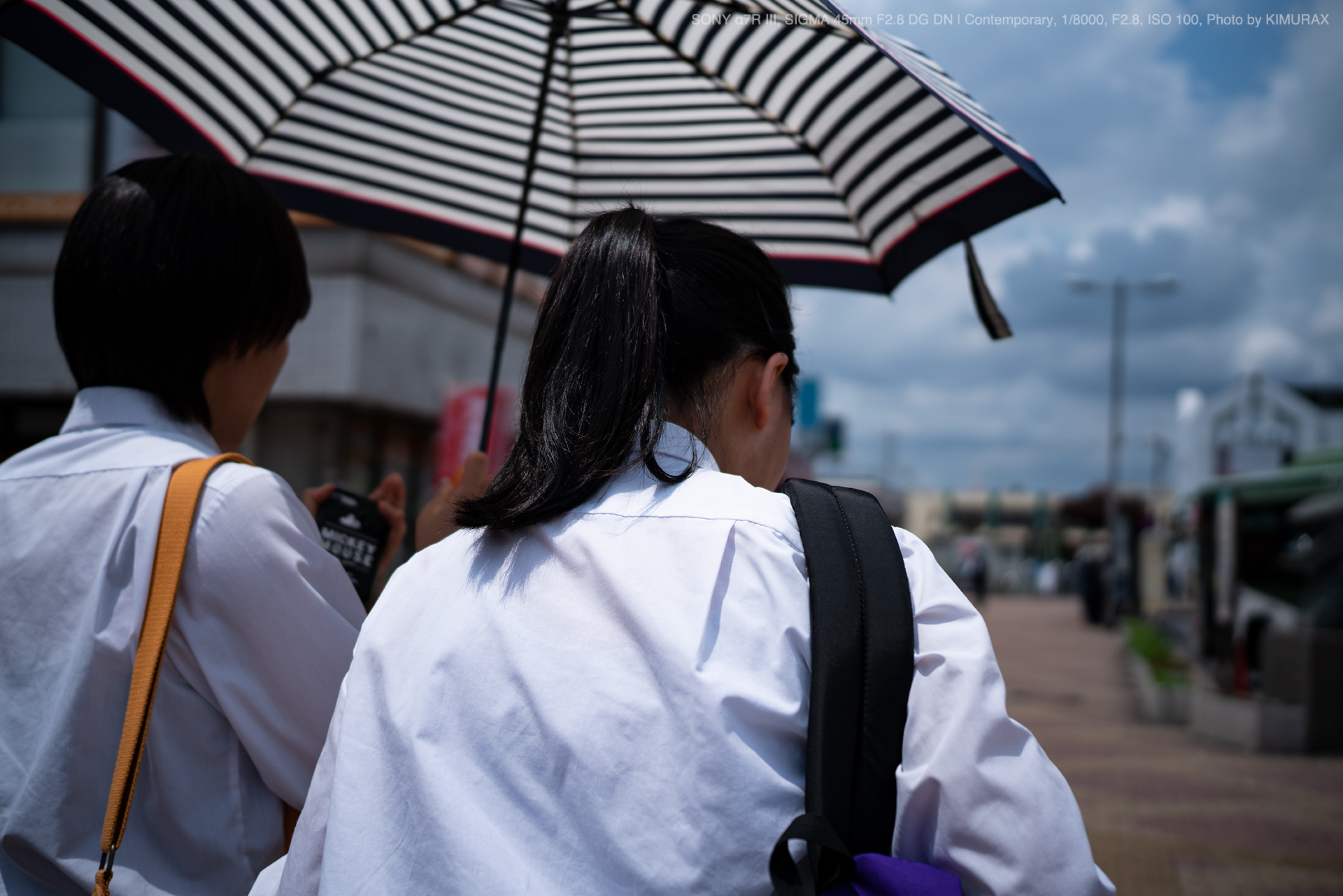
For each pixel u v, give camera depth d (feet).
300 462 32.19
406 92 6.30
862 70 5.10
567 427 3.22
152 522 3.80
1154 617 99.09
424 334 35.35
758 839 2.58
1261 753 26.63
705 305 3.44
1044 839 2.56
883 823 2.69
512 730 2.77
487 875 2.58
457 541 3.34
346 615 4.15
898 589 2.87
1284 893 15.21
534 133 5.97
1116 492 91.91
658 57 5.89
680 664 2.70
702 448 3.34
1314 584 30.22
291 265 4.57
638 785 2.62
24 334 27.73
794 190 6.15
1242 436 140.56
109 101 5.32
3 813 3.69
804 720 2.75
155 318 4.20
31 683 3.83
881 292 6.20
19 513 4.03
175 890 3.72
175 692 3.77
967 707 2.67
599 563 2.94
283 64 5.90
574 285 3.44
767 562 2.89
